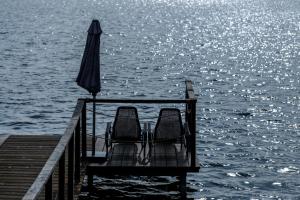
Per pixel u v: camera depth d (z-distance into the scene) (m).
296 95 45.91
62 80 47.78
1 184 13.29
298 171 24.31
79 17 139.62
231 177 22.88
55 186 13.35
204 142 29.08
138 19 140.75
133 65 61.75
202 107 39.19
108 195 18.14
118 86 47.53
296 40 102.94
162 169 14.71
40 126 30.69
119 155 15.73
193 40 98.06
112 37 95.12
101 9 174.12
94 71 15.08
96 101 15.05
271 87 50.28
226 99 43.09
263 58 75.44
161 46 85.19
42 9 162.75
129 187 19.05
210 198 20.02
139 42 89.31
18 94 40.28
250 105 40.69
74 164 13.81
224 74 58.41
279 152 27.61
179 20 143.88
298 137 31.11
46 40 84.69
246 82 53.03
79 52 71.75
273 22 147.12
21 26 107.12
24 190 12.98
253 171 23.97
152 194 18.52
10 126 30.39
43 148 15.97
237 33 116.06
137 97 43.12
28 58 63.44
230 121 34.81
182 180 15.45
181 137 16.55
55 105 36.75
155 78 53.03
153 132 17.55
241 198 20.33
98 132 28.81
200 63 67.06
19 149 15.83
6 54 65.88
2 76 48.94
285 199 20.47
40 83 45.78
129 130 16.83
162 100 14.95
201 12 180.88
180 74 56.84
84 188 18.62
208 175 22.88
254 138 30.50
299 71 62.66
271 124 34.41
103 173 14.76
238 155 26.69
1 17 126.75
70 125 13.12
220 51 82.69
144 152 15.88
